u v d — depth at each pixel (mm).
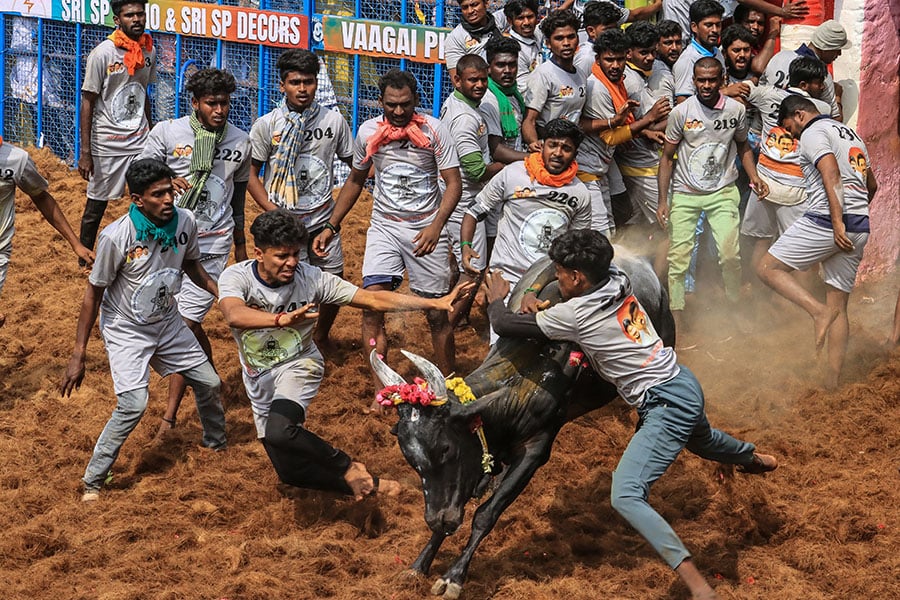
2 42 15984
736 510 7348
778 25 11844
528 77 10492
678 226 10695
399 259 9180
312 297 7000
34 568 6500
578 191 8297
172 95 15109
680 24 12102
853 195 9234
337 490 7066
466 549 6270
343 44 13977
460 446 6016
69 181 14844
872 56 11969
